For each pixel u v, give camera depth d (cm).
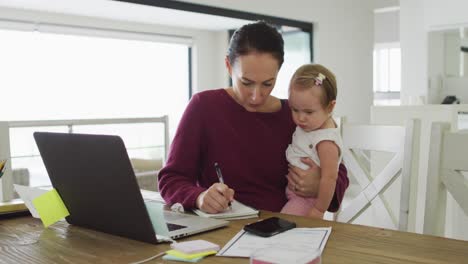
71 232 109
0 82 480
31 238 104
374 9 622
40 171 334
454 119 281
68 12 498
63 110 530
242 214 119
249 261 84
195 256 86
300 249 77
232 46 139
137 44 590
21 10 473
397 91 760
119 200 97
